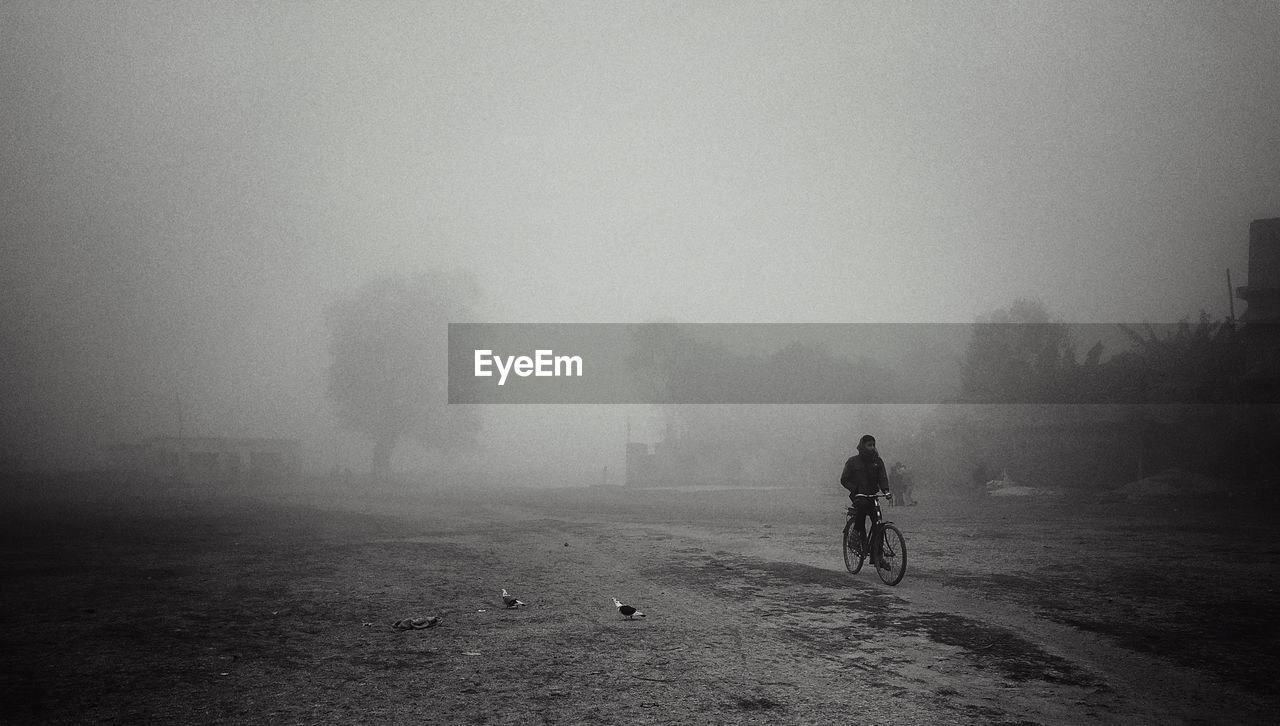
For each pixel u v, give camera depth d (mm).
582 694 5086
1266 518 18641
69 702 4980
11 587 10109
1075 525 17531
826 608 8141
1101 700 4852
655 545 14906
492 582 10297
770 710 4703
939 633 6836
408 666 5883
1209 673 5441
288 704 4910
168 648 6547
